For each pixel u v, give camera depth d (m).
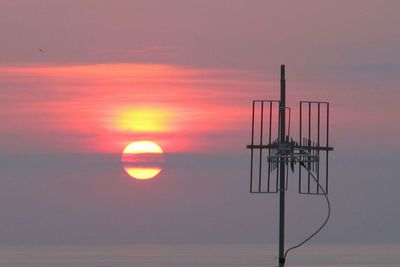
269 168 95.50
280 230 96.62
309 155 95.44
